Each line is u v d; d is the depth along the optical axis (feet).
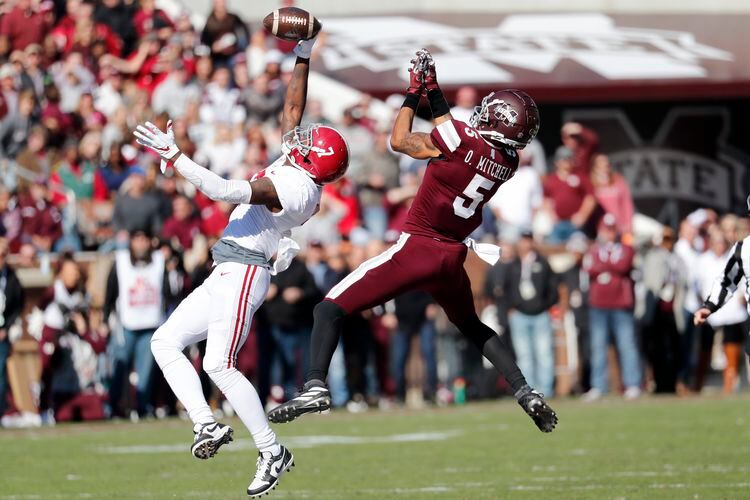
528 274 201.67
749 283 104.99
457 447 141.38
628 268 201.98
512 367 91.66
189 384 88.12
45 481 116.47
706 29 297.33
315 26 94.68
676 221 289.12
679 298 210.59
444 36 287.48
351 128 218.59
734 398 197.06
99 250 189.78
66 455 135.95
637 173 288.92
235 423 170.09
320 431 161.07
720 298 106.73
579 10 304.50
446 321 201.05
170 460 131.44
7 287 168.55
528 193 217.97
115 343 178.19
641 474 117.29
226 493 108.47
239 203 86.99
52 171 200.95
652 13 303.27
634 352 203.21
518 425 163.43
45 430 162.71
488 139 89.25
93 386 176.86
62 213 191.21
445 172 89.04
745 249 105.09
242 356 186.50
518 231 214.90
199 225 190.49
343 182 211.20
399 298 196.75
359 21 296.51
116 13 244.22
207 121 221.05
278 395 189.78
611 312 202.49
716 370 238.07
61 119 207.41
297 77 95.45
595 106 287.69
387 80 263.08
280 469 88.94
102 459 132.46
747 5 305.32
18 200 185.26
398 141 90.74
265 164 204.54
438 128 89.56
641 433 151.12
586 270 204.54
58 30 241.96
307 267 189.37
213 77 229.25
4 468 125.70
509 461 128.98
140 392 178.09
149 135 83.82
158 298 177.27
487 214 211.20
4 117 203.10
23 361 173.78
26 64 214.48
